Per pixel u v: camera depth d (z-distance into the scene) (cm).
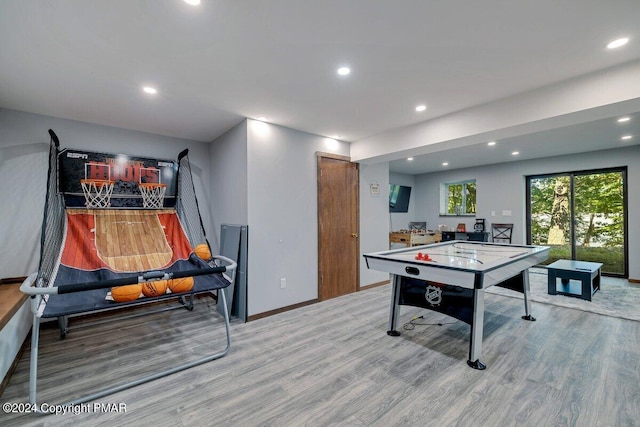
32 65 218
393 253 330
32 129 316
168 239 344
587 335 290
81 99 282
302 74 238
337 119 347
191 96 278
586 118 260
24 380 221
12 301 241
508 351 259
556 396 196
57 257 264
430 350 263
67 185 321
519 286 339
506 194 657
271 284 360
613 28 180
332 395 200
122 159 359
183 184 422
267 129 358
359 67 227
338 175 439
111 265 283
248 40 191
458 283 229
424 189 825
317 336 295
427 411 183
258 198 350
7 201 303
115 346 275
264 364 241
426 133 354
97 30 177
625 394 196
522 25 178
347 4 159
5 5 152
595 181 555
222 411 185
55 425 175
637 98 216
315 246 407
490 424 171
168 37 186
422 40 194
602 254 550
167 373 226
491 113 295
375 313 362
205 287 260
